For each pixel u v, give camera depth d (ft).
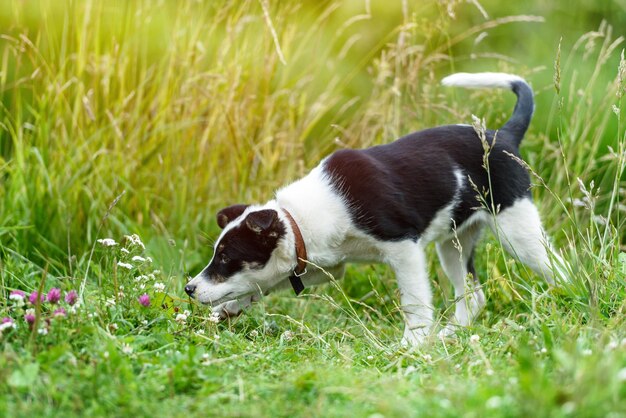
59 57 23.86
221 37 25.23
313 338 16.08
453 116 23.40
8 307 15.21
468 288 18.13
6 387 11.43
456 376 12.46
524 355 11.50
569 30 30.40
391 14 31.17
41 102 22.15
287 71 24.36
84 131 22.84
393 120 23.29
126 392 11.48
